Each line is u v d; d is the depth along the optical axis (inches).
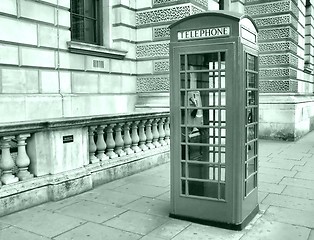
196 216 186.5
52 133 226.2
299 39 585.9
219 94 177.3
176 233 173.3
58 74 369.4
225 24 171.8
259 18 544.7
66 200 227.6
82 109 394.3
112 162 279.9
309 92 738.2
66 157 236.5
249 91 194.5
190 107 183.8
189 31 181.3
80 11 421.1
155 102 451.5
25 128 211.3
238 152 173.6
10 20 318.7
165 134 358.0
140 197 233.8
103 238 168.2
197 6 438.3
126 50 450.9
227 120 175.2
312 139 533.0
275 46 534.6
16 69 327.3
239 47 169.9
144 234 172.6
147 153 321.7
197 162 183.5
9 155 208.7
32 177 221.0
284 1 525.3
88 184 250.4
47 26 354.3
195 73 191.5
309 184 266.7
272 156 387.2
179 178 190.2
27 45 335.6
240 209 176.2
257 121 202.1
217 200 179.5
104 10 445.7
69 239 167.3
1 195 197.9
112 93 437.4
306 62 730.8
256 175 201.3
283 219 193.0
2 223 187.8
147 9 454.3
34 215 199.6
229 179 176.4
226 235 170.7
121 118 287.7
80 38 421.7
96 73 416.5
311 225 183.9
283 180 279.3
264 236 169.6
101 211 206.1
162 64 450.6
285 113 517.0
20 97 323.9
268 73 541.3
